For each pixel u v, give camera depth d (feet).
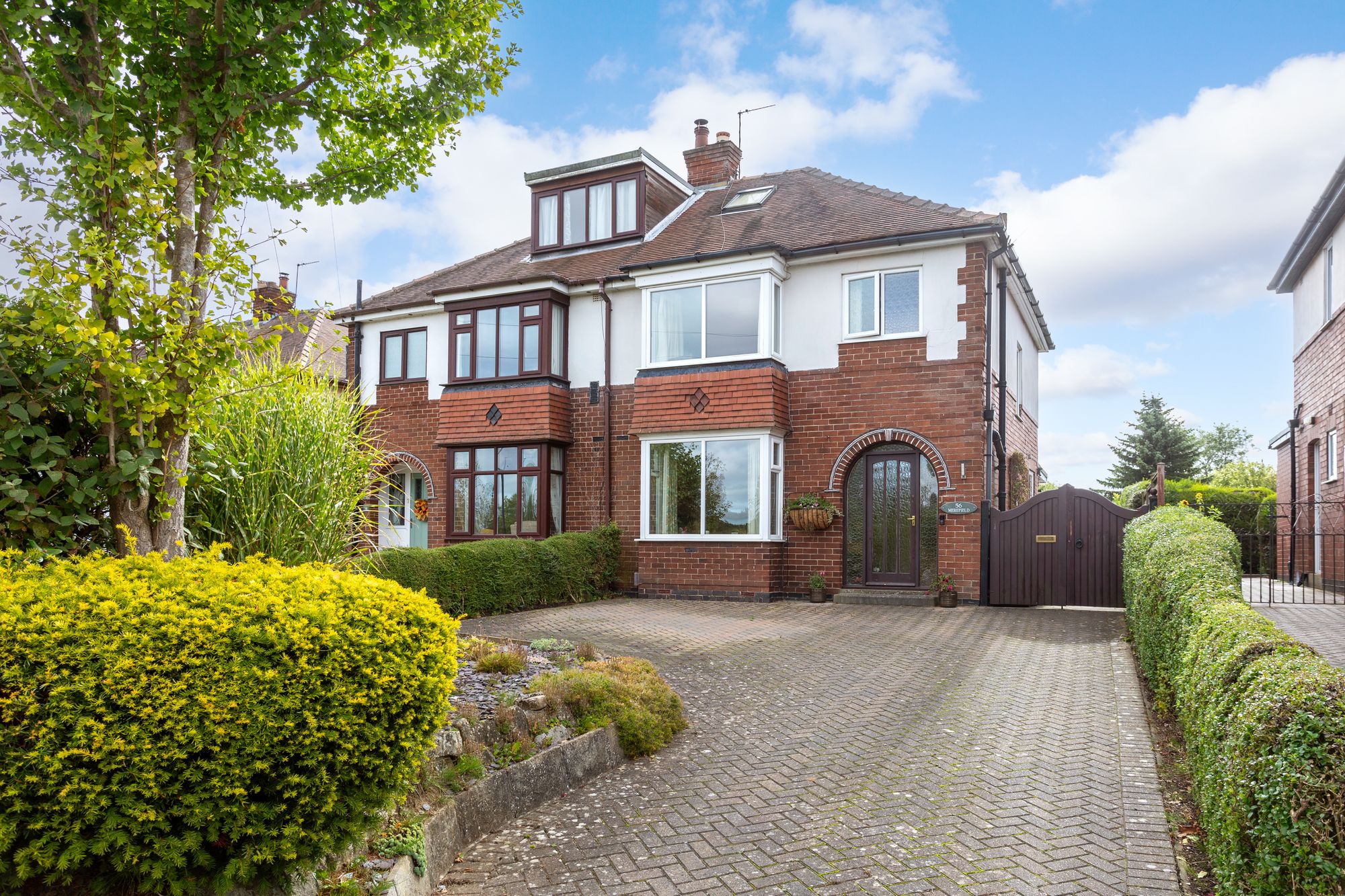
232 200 18.11
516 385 55.42
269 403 19.17
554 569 46.70
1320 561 50.80
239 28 16.52
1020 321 59.82
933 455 45.62
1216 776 11.13
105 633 9.88
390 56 20.18
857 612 42.75
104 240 14.12
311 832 10.83
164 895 10.38
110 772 9.79
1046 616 40.45
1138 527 34.14
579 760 18.12
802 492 48.73
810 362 48.91
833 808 16.06
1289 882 8.47
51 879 9.86
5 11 13.69
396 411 61.82
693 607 45.62
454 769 15.40
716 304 50.42
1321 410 49.39
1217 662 12.69
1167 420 131.95
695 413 49.70
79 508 14.26
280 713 10.39
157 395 14.47
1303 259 53.01
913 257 46.57
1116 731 20.68
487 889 12.97
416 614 12.10
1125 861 13.37
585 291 55.11
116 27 15.87
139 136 15.26
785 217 55.21
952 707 23.38
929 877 12.96
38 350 14.02
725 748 20.21
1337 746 8.37
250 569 12.32
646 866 13.66
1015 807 15.84
